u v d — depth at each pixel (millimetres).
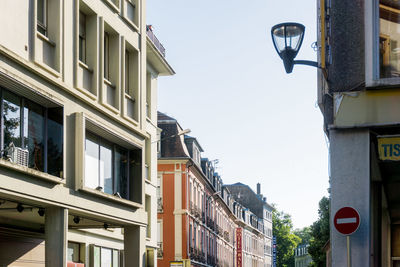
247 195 114000
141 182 21625
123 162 21141
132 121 21219
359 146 10258
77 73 17438
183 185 45219
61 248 16031
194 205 48562
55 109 16172
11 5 14219
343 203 10180
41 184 15117
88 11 18719
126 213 20391
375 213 13141
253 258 96938
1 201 15078
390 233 16219
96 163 18984
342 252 10047
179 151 45719
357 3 10781
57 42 16516
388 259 16016
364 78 10547
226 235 71000
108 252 24812
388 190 14078
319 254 54062
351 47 10703
